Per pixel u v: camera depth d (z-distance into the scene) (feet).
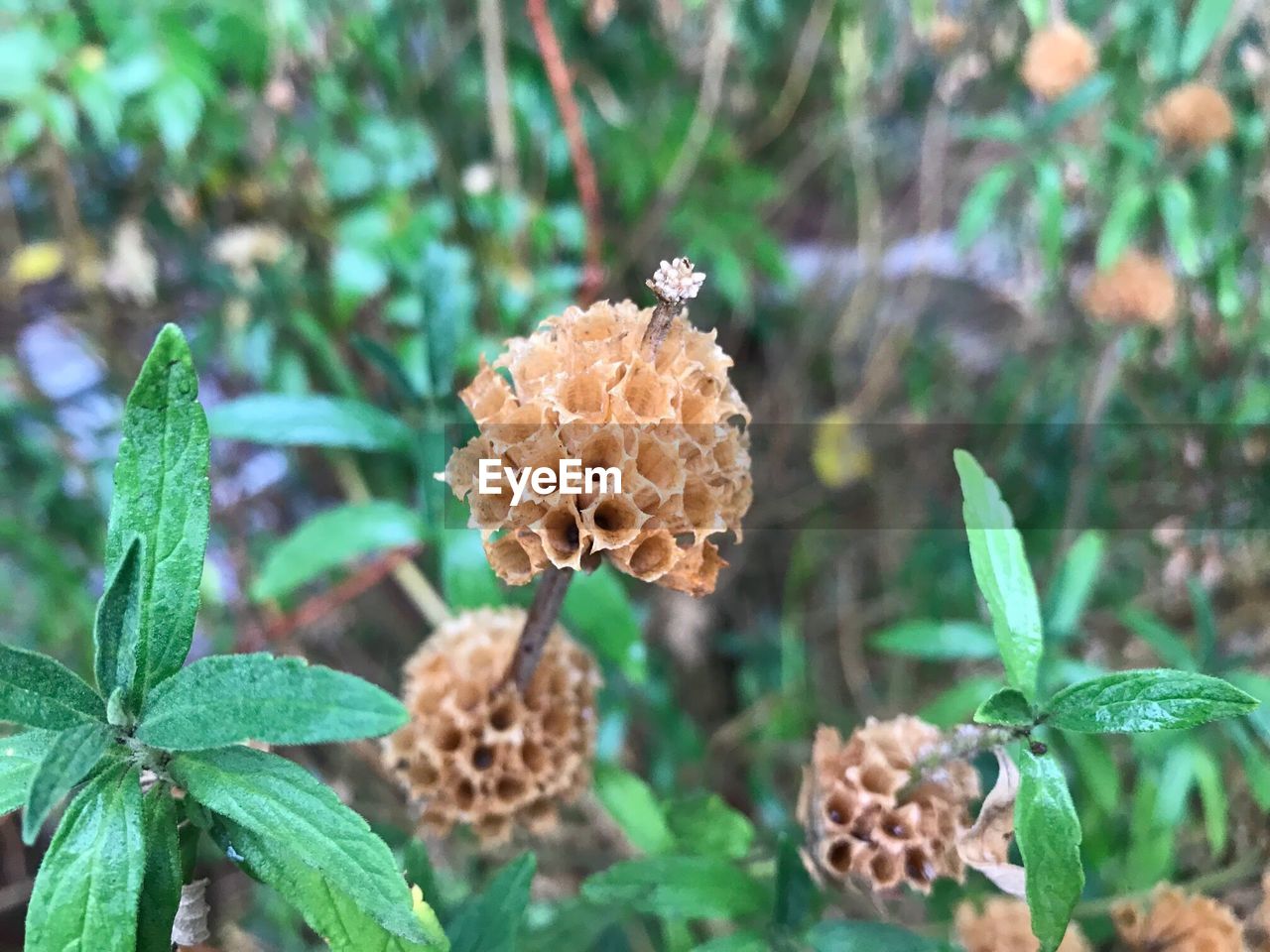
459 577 0.57
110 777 0.30
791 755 0.89
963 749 0.39
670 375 0.34
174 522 0.31
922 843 0.41
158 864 0.31
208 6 0.79
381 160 0.88
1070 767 0.62
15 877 0.75
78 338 0.93
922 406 1.06
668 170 1.01
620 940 0.55
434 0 0.92
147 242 0.93
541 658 0.49
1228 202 0.75
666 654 0.96
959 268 1.12
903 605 0.98
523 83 0.94
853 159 1.06
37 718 0.29
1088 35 0.81
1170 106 0.70
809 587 1.06
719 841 0.52
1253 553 0.74
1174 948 0.45
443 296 0.58
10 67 0.74
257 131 0.86
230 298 0.88
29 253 0.88
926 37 0.93
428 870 0.44
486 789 0.48
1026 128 0.76
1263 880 0.47
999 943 0.45
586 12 0.92
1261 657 0.69
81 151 0.86
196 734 0.29
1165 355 0.81
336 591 0.73
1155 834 0.53
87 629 0.80
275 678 0.29
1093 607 0.83
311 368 0.92
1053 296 0.90
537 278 0.89
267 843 0.32
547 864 0.66
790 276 1.07
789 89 1.06
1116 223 0.73
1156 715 0.33
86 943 0.28
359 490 0.87
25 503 0.86
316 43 0.85
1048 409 0.94
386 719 0.28
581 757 0.51
